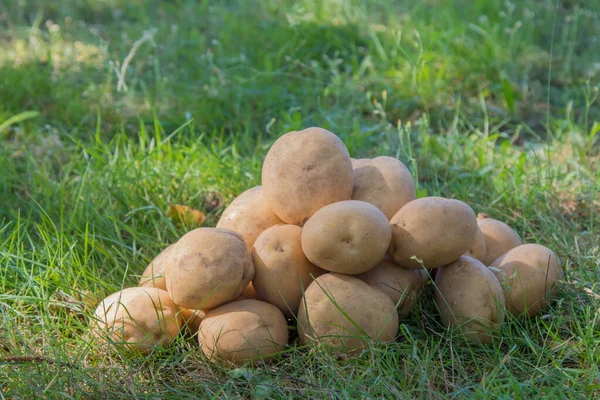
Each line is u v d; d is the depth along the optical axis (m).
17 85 1.80
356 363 1.14
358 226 1.15
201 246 1.17
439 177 1.56
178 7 2.51
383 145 1.60
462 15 2.30
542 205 1.46
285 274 1.18
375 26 2.29
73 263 1.28
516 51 2.04
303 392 1.12
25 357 1.13
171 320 1.18
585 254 1.34
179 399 1.12
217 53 2.03
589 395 1.10
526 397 1.10
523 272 1.21
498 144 1.70
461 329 1.17
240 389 1.13
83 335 1.21
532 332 1.21
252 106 1.78
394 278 1.20
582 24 2.24
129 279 1.31
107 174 1.50
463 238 1.18
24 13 2.45
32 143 1.63
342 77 1.84
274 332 1.16
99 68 1.97
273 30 2.17
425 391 1.12
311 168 1.20
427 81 1.82
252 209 1.25
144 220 1.41
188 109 1.73
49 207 1.42
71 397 1.09
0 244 1.31
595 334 1.19
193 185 1.50
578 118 1.77
